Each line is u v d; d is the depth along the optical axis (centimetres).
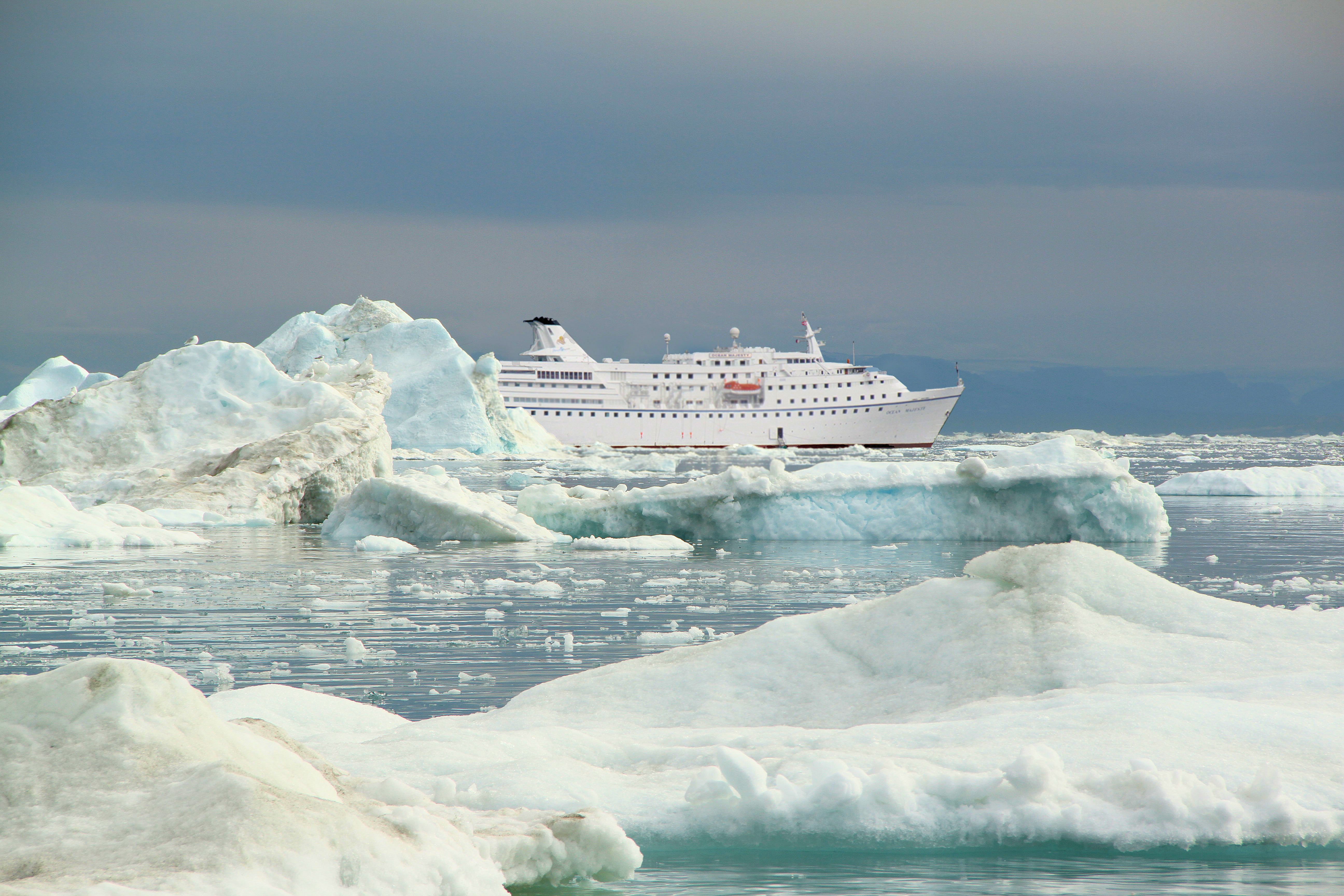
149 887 1708
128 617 6956
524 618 6994
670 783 2877
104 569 9425
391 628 6594
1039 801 2617
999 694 3519
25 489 12125
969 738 2977
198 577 8900
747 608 7425
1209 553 11031
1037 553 4288
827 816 2641
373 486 12450
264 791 1930
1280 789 2608
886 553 11025
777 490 12381
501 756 3027
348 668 5400
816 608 7406
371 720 3850
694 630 6275
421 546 11619
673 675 3953
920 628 3991
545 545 11744
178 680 2269
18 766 2036
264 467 14038
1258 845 2552
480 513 12125
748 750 3080
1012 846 2603
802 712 3672
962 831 2623
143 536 11406
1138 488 12156
